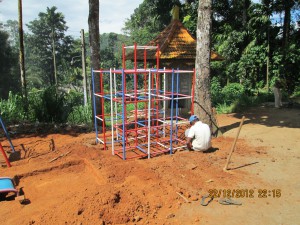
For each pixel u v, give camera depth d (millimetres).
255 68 21156
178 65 10773
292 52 19625
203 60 8031
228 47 21172
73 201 4562
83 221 4031
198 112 8305
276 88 13617
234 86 19172
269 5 20547
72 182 5773
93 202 4410
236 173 5816
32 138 8961
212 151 7188
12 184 5246
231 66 21578
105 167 6023
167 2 26562
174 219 4238
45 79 56750
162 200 4719
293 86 20250
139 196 4797
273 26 21078
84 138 8750
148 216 4316
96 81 10180
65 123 11016
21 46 13500
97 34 10016
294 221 4184
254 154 6957
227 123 10500
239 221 4191
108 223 4105
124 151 6707
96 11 9883
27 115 11445
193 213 4391
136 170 5840
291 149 7367
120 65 53781
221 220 4219
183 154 6922
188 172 5812
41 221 4121
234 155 6871
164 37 11453
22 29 13328
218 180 5484
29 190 5492
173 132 9164
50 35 53938
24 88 13172
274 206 4598
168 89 11000
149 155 6820
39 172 6191
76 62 54469
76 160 6609
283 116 11586
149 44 11656
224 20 23844
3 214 4602
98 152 7156
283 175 5762
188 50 10695
